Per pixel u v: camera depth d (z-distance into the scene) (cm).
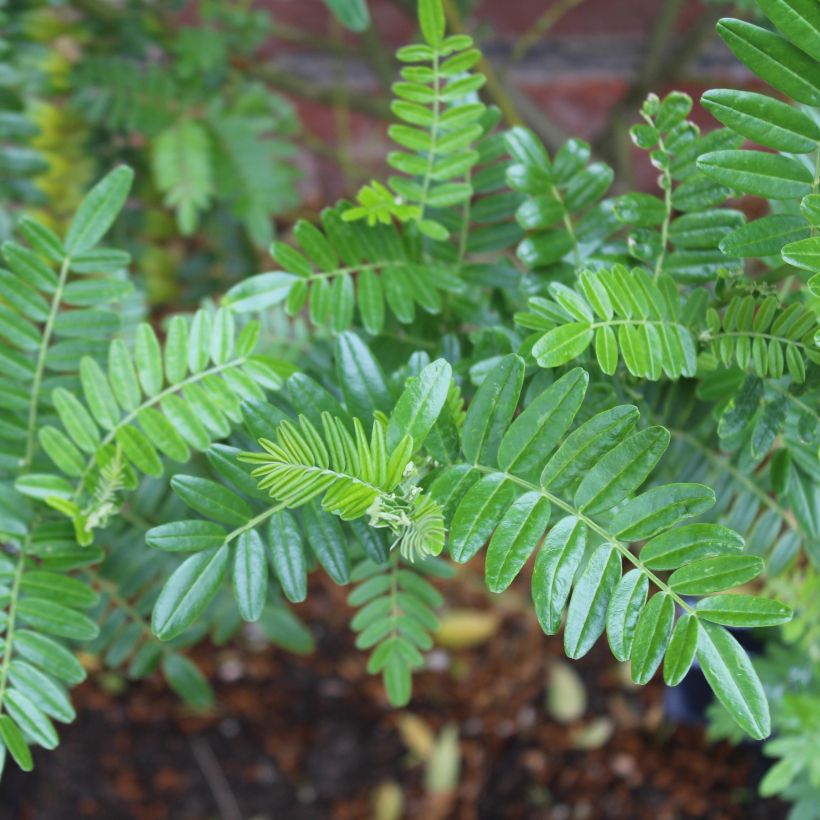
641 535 49
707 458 60
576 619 49
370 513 49
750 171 51
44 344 58
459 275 62
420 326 62
